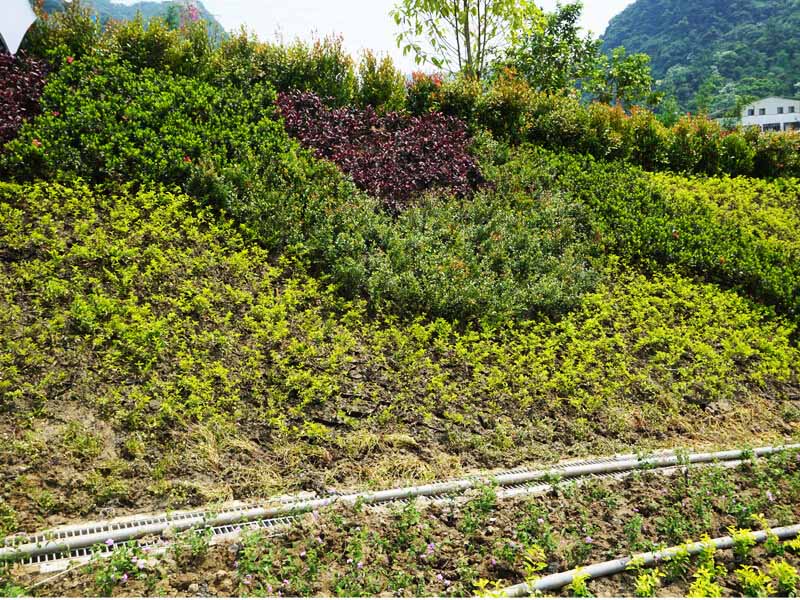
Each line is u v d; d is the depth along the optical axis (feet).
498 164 34.96
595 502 15.17
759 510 15.56
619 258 30.27
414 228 27.14
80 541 11.74
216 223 24.06
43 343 16.89
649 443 19.07
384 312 22.80
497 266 26.94
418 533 13.17
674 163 44.09
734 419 21.59
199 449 15.01
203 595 10.96
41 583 10.82
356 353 20.33
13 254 19.77
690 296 28.94
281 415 16.63
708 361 24.23
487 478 15.52
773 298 30.14
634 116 44.29
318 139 30.89
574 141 40.40
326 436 16.46
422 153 32.50
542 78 61.41
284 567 11.73
